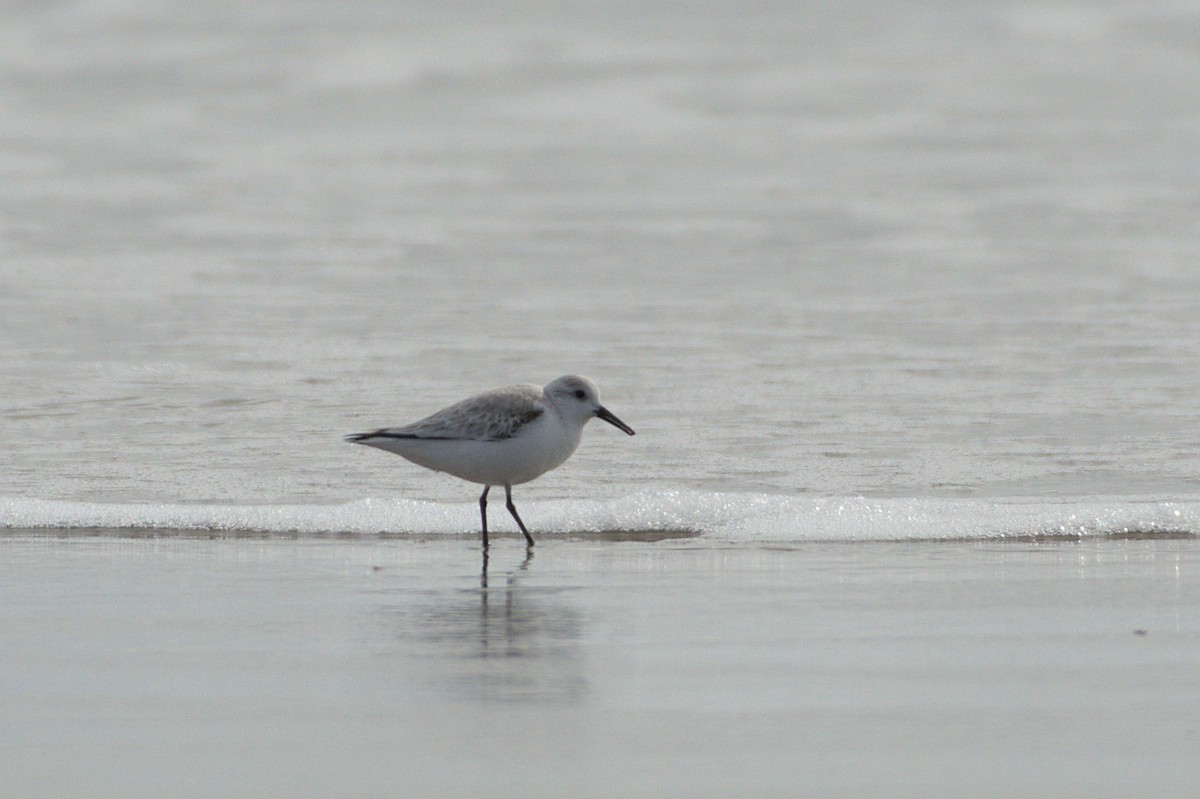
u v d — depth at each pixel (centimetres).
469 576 1005
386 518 1191
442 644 815
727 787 586
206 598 934
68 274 2541
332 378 1788
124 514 1184
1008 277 2511
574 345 1989
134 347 1959
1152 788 585
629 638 826
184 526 1170
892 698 704
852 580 981
